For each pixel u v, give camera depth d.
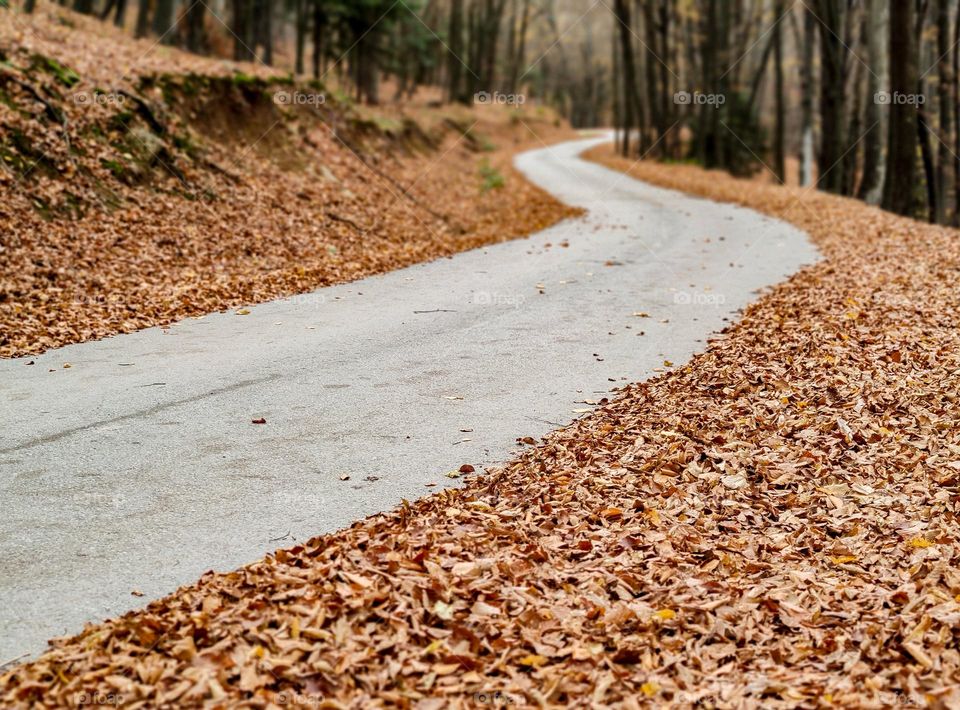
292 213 16.66
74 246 11.94
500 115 58.69
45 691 3.34
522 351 8.82
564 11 74.44
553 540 4.75
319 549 4.57
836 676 3.56
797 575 4.38
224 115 18.66
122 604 4.11
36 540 4.72
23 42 15.38
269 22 30.09
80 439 6.23
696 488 5.46
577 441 6.24
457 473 5.74
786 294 11.11
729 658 3.74
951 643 3.71
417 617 3.88
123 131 15.23
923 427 6.23
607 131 74.25
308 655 3.59
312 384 7.66
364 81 40.56
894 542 4.73
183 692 3.30
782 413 6.67
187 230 14.00
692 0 39.72
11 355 8.44
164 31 24.52
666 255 15.30
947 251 13.30
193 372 7.97
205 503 5.22
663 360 8.48
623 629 3.92
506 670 3.56
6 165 12.50
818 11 27.06
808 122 30.45
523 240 18.03
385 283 12.81
